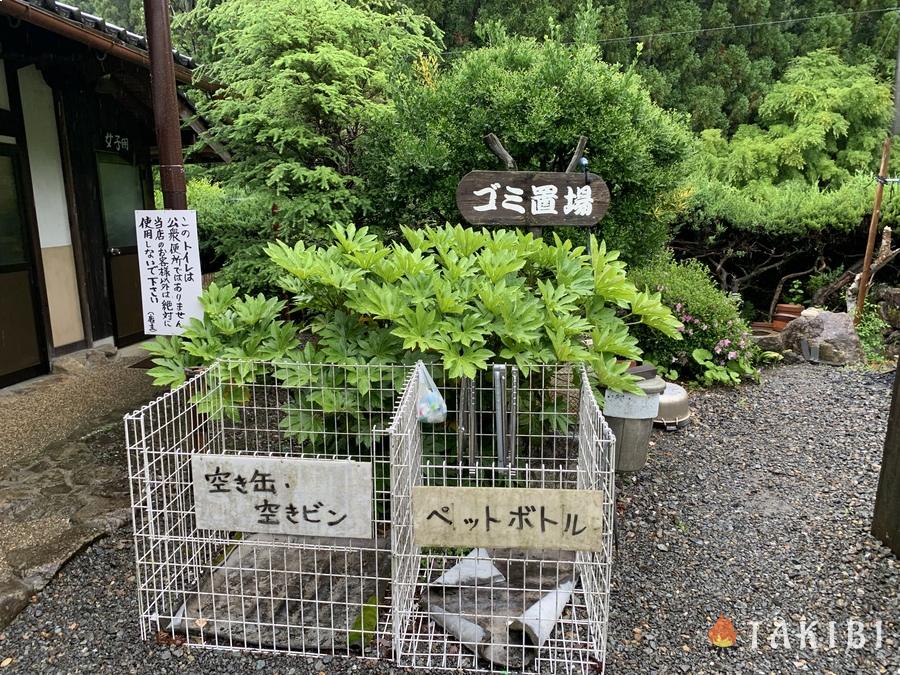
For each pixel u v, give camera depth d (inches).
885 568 96.9
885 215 271.3
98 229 222.7
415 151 163.6
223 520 76.5
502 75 169.2
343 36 164.9
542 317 97.7
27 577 91.0
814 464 136.2
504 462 96.4
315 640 80.1
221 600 87.4
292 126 164.6
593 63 175.9
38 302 194.7
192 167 186.1
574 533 69.9
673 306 194.2
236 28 179.3
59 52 173.2
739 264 314.8
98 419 157.9
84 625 84.0
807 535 107.9
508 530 70.6
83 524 104.9
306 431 102.0
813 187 324.8
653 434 153.6
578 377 109.2
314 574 83.3
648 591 93.0
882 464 103.7
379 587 89.0
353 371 100.2
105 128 225.6
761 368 212.2
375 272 103.5
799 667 78.5
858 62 515.2
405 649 79.1
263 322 108.9
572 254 113.4
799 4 565.0
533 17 471.2
